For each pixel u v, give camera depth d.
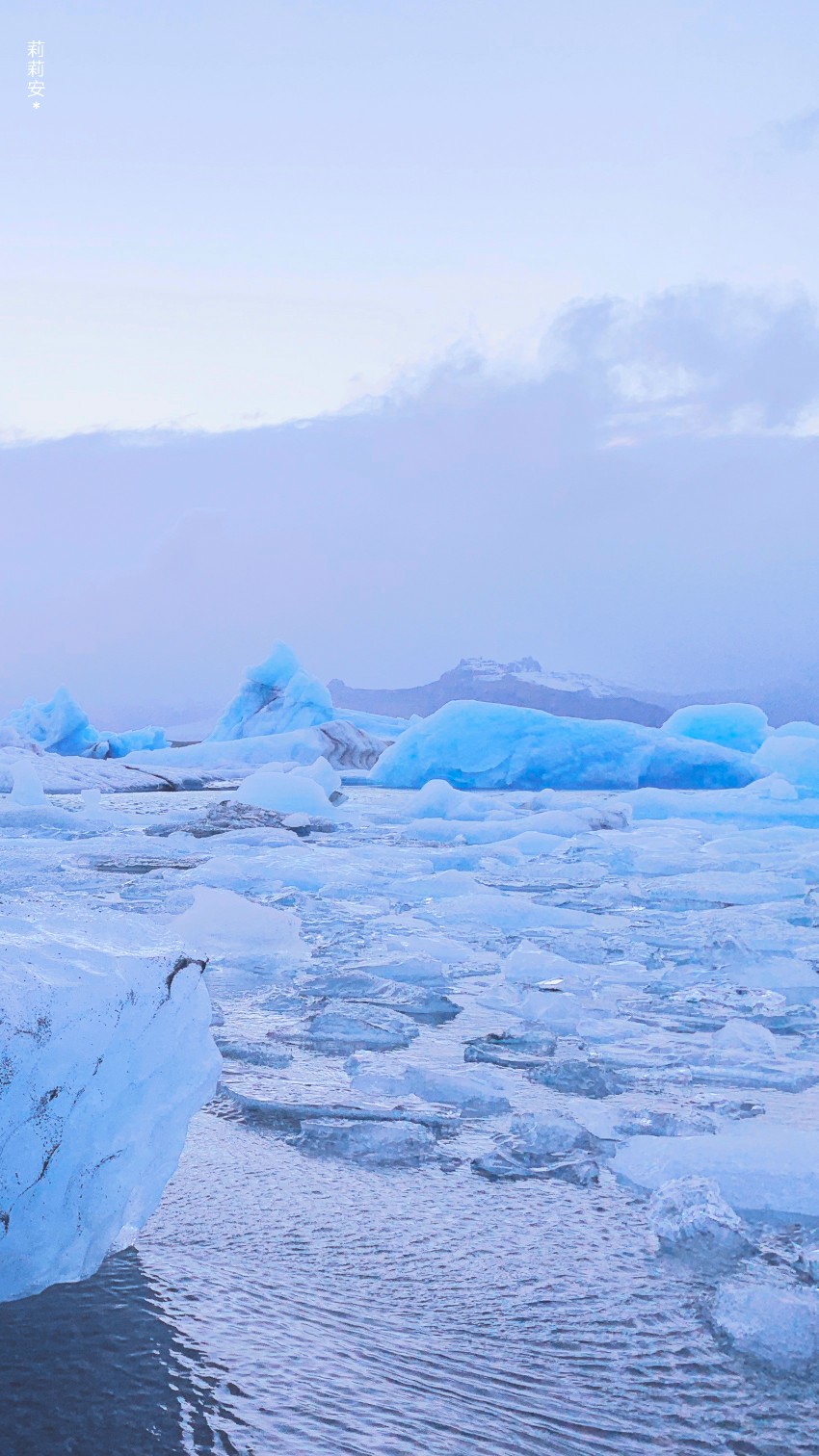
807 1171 1.84
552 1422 1.08
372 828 11.22
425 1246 1.57
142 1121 1.36
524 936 4.89
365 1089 2.44
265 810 11.12
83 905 5.34
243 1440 0.98
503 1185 1.86
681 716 23.05
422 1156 2.01
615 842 9.43
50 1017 1.17
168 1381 1.08
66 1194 1.25
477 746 19.02
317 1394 1.08
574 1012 3.30
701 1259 1.54
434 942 4.47
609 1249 1.58
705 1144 1.98
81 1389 1.05
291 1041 2.91
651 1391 1.16
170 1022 1.35
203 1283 1.34
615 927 5.15
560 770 18.56
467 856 8.36
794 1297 1.35
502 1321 1.33
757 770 18.64
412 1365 1.18
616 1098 2.45
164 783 20.27
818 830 10.23
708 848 8.69
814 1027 3.24
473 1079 2.46
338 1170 1.91
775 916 5.55
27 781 12.76
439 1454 0.99
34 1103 1.17
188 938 4.40
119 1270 1.36
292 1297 1.34
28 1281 1.24
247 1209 1.68
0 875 6.59
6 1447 0.94
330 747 25.09
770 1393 1.17
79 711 28.64
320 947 4.43
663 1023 3.27
